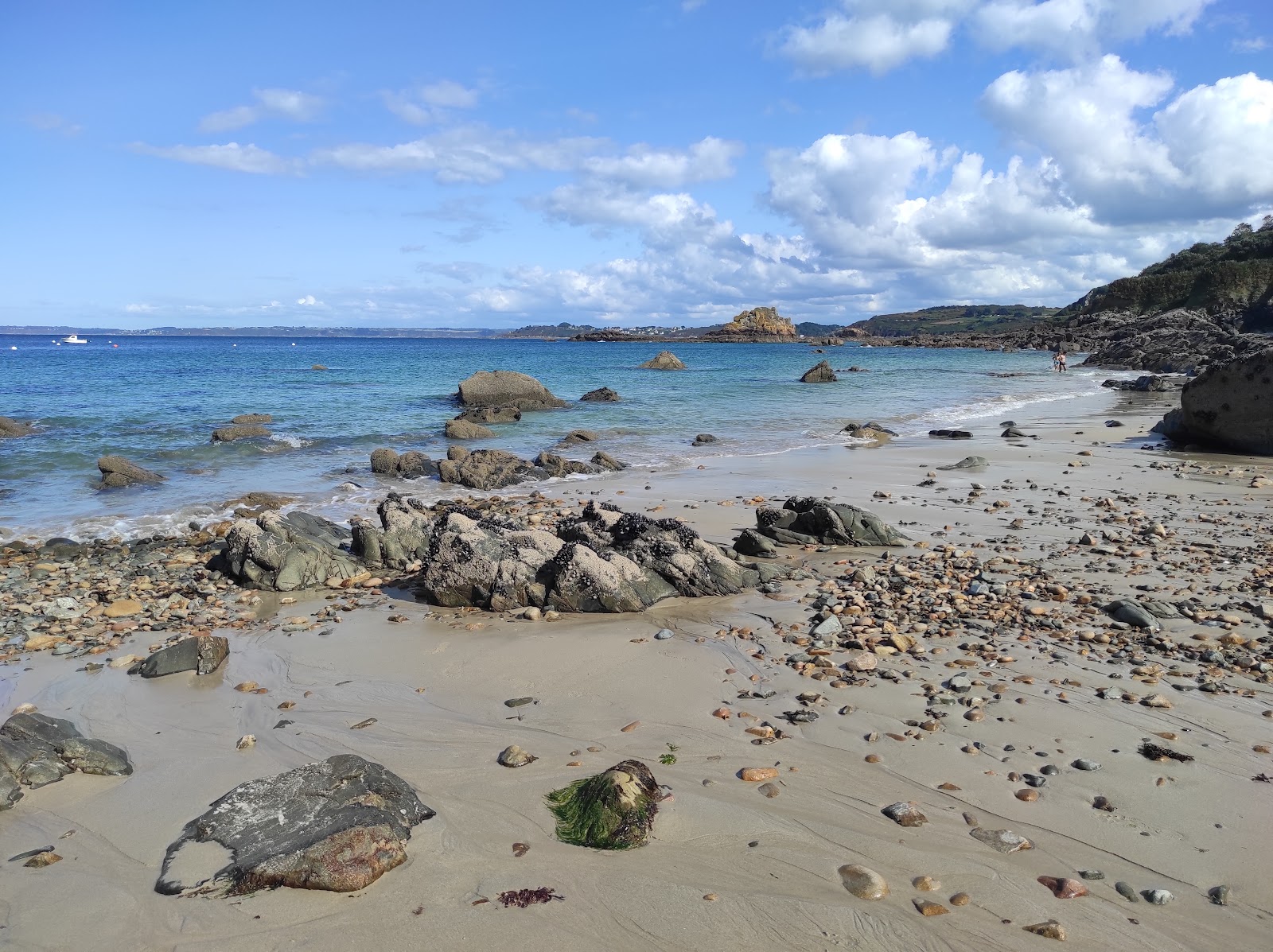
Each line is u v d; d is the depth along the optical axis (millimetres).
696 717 6789
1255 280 115000
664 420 31766
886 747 6152
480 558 10258
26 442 23562
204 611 10281
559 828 5172
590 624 9320
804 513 12820
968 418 32188
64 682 7980
